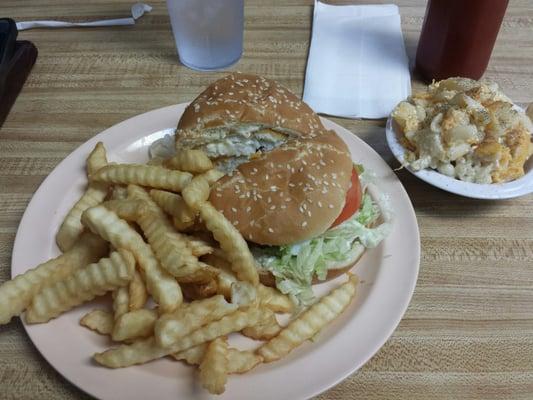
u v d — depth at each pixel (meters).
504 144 0.31
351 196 0.29
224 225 0.25
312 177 0.27
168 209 0.27
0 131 0.37
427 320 0.26
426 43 0.41
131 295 0.24
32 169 0.34
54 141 0.36
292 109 0.32
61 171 0.32
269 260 0.28
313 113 0.33
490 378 0.24
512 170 0.31
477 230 0.31
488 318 0.26
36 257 0.28
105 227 0.25
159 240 0.25
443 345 0.25
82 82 0.42
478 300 0.27
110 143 0.34
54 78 0.42
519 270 0.29
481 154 0.30
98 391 0.22
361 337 0.24
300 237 0.27
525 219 0.32
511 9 0.50
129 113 0.39
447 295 0.28
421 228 0.31
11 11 0.49
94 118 0.38
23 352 0.25
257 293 0.25
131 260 0.24
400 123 0.33
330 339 0.24
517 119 0.32
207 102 0.32
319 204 0.27
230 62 0.44
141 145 0.35
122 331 0.23
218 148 0.32
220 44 0.42
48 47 0.45
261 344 0.25
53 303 0.24
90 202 0.29
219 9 0.40
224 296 0.25
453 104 0.33
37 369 0.24
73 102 0.40
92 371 0.23
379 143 0.36
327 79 0.41
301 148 0.28
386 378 0.24
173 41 0.47
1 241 0.30
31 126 0.38
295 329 0.24
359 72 0.42
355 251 0.28
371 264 0.28
